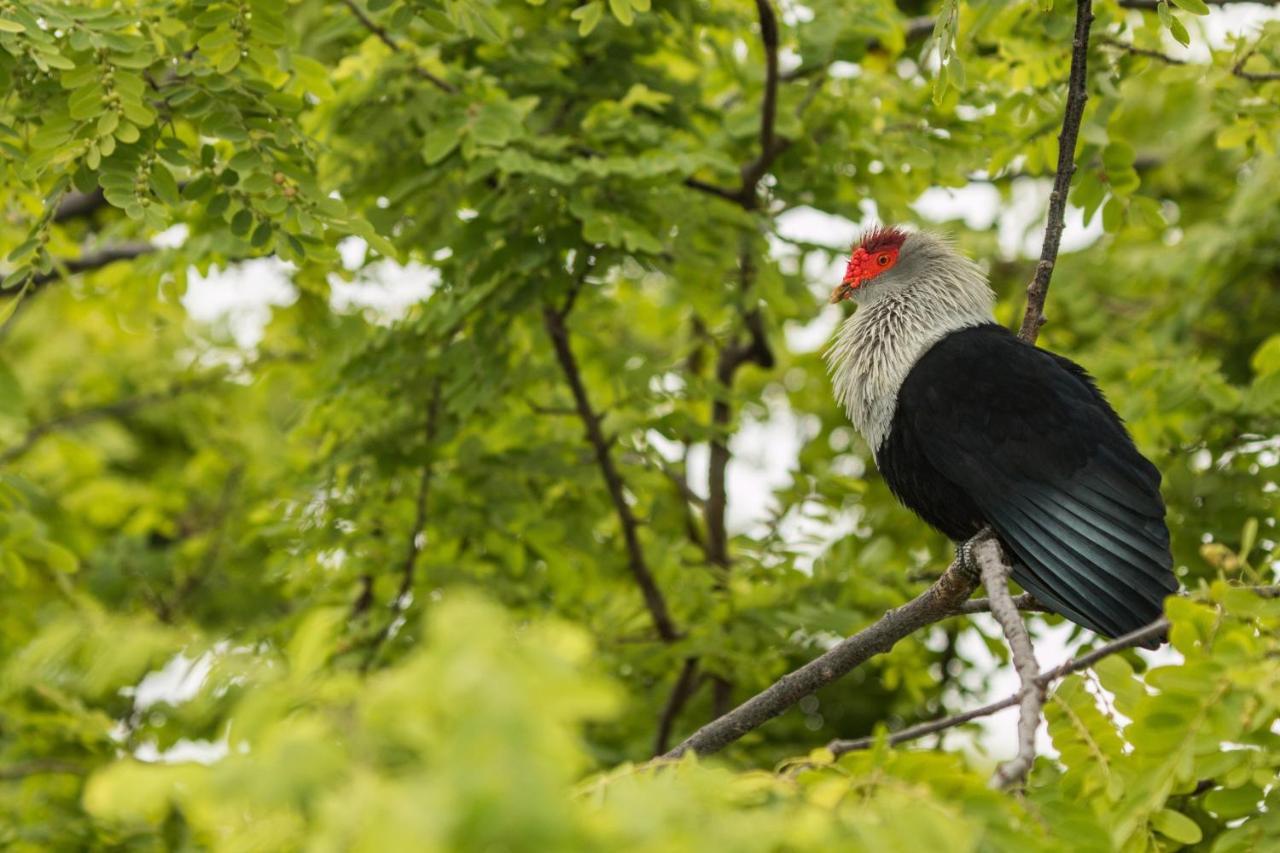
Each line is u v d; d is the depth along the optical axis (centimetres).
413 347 1230
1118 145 1098
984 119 1277
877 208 1412
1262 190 1407
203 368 1694
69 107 839
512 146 1136
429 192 1222
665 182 1150
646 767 480
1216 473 1230
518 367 1241
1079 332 1586
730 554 1462
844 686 1498
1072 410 902
